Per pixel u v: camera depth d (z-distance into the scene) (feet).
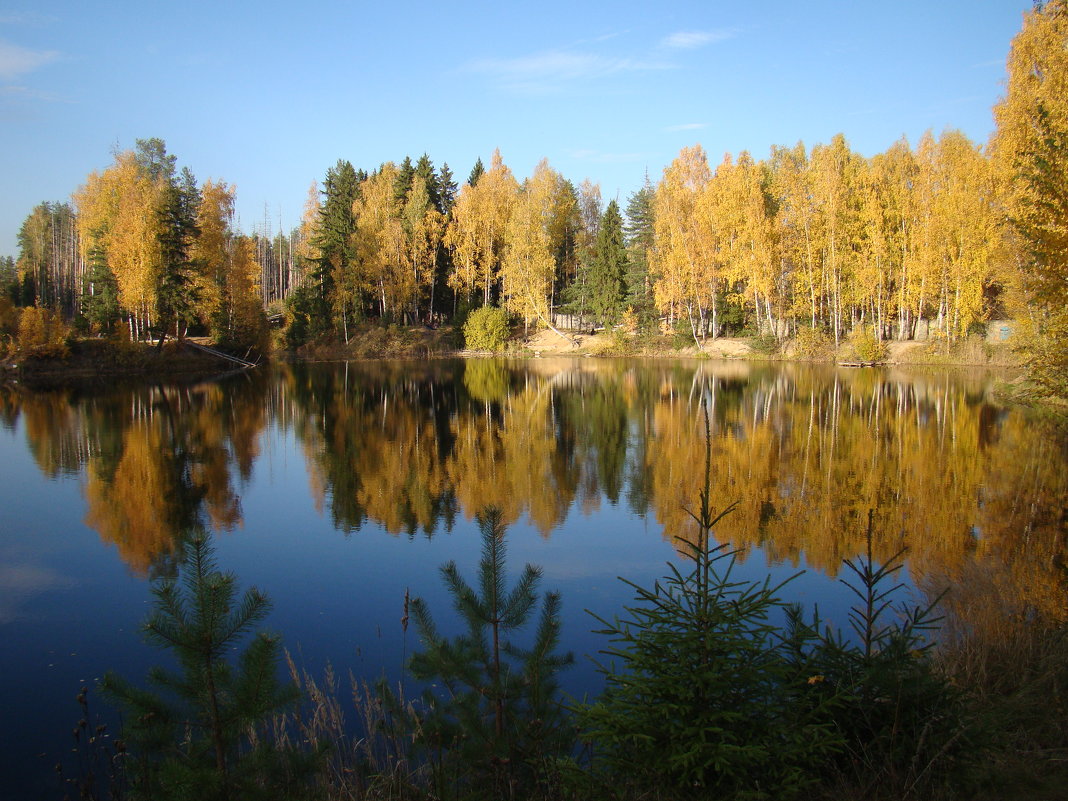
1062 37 62.39
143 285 123.65
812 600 25.26
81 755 17.35
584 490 44.91
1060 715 14.37
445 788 12.14
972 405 75.31
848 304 140.36
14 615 26.71
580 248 185.37
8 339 127.85
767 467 49.96
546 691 13.48
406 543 34.88
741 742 10.80
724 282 158.20
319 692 18.30
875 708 12.05
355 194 185.57
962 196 115.44
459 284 172.96
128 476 50.62
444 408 84.64
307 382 115.55
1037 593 23.73
